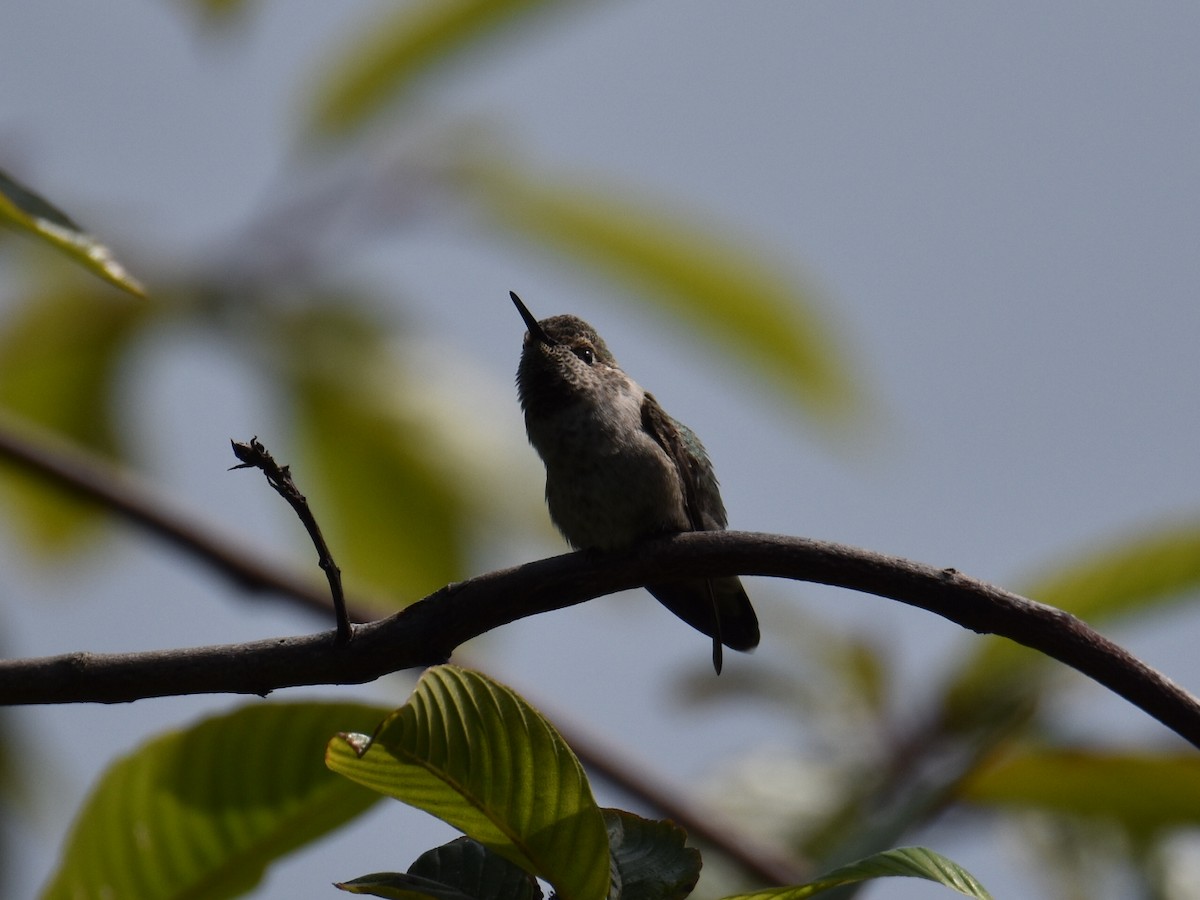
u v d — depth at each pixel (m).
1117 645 5.57
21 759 9.12
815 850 8.72
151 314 8.84
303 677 5.89
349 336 8.71
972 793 7.73
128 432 9.07
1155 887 8.09
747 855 8.31
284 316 8.74
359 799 6.19
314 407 8.43
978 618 5.65
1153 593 8.12
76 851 6.09
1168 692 5.45
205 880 6.19
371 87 9.02
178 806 6.11
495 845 4.90
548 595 6.15
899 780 8.92
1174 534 8.02
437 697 4.68
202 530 8.56
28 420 8.88
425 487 8.30
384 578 8.35
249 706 5.98
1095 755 7.55
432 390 8.62
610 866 4.93
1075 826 8.54
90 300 8.98
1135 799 7.61
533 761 4.77
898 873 4.57
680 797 8.43
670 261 8.88
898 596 5.83
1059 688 8.66
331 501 8.38
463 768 4.77
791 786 9.12
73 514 9.99
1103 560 8.14
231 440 5.59
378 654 5.93
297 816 6.18
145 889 6.16
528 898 4.97
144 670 5.79
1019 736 8.41
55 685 5.71
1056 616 5.59
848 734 9.63
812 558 5.93
